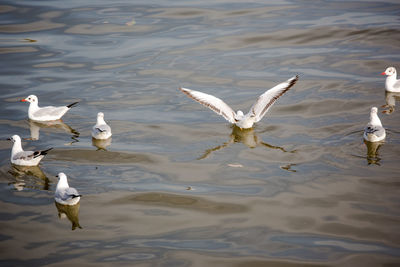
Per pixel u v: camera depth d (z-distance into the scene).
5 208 13.57
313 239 12.24
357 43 25.70
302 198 13.88
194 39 26.83
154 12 30.86
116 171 15.42
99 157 16.22
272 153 16.23
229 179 14.94
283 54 24.88
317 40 26.31
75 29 28.09
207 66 23.66
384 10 30.12
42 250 11.97
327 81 21.66
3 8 31.28
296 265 11.34
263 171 15.27
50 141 17.39
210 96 16.09
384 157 15.60
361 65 23.22
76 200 13.58
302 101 19.94
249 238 12.38
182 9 31.36
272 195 14.09
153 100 20.45
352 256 11.55
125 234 12.62
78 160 16.05
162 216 13.33
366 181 14.45
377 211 13.16
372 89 20.80
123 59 24.56
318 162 15.56
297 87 21.20
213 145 16.97
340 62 23.66
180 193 14.30
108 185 14.67
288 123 18.25
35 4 32.16
